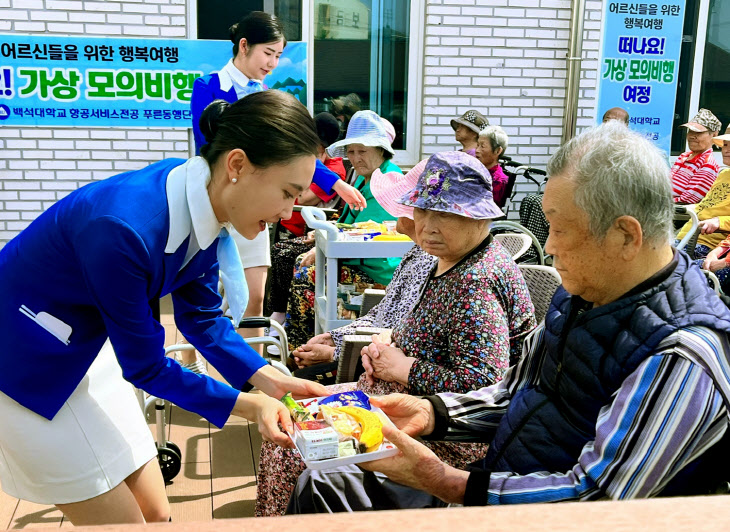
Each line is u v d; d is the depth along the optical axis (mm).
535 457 1589
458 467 2000
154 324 1639
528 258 4223
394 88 6254
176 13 5695
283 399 1764
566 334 1570
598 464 1364
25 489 1746
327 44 6121
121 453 1778
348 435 1603
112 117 5750
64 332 1631
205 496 2926
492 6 6062
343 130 6293
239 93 3791
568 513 493
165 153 5895
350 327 2912
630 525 479
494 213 2117
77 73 5637
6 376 1649
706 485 1371
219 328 1952
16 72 5555
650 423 1310
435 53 6109
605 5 6156
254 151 1516
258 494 2295
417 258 2789
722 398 1286
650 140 1435
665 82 6406
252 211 1600
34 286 1606
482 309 2066
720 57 6602
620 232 1369
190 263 1715
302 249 4730
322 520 483
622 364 1394
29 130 5668
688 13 6477
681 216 4754
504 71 6203
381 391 2279
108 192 1553
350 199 3781
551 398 1610
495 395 1876
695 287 1380
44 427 1676
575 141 1426
